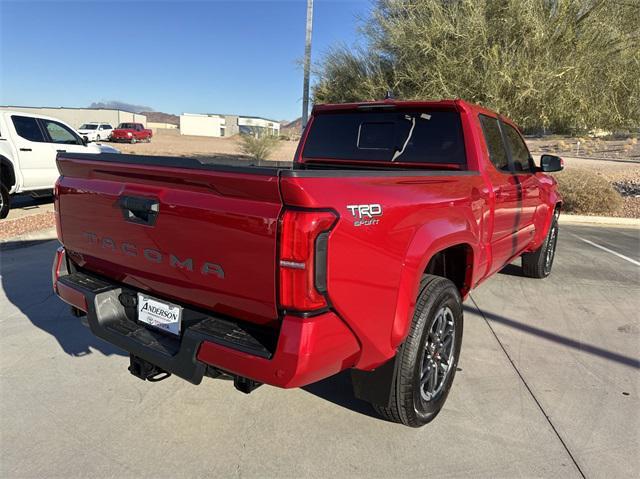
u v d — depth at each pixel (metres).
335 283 2.17
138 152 32.81
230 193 2.25
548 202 6.00
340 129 4.57
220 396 3.43
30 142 10.28
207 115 105.19
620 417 3.25
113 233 2.84
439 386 3.19
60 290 3.16
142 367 2.77
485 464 2.76
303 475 2.64
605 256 8.13
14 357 3.93
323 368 2.24
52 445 2.85
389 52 14.13
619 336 4.65
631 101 12.40
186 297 2.62
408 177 2.74
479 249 3.70
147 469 2.66
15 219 9.58
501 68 11.77
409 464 2.75
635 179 21.33
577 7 11.66
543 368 3.94
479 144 3.96
